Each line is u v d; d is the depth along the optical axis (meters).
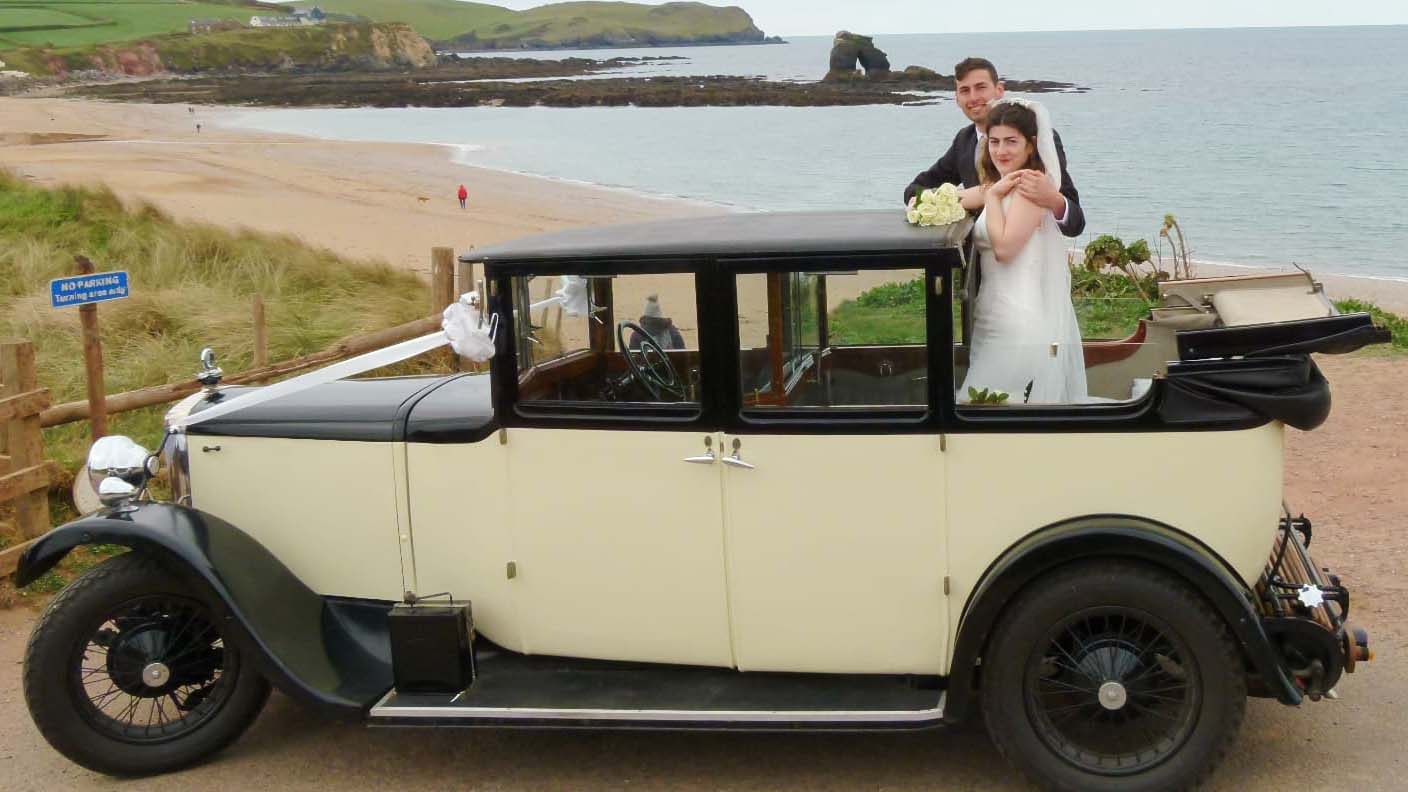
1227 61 112.50
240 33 136.25
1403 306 15.96
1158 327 4.32
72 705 4.24
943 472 3.85
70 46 126.38
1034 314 4.11
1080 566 3.74
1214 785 3.97
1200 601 3.67
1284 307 4.13
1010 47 196.12
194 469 4.59
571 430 4.08
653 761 4.30
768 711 3.90
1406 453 7.65
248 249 14.03
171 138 49.94
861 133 48.75
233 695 4.35
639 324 4.00
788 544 3.98
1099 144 40.75
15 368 6.33
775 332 3.90
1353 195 27.75
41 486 6.30
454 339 3.99
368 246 19.73
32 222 15.23
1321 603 3.91
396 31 144.25
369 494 4.39
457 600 4.36
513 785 4.16
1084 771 3.79
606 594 4.17
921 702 3.94
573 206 28.14
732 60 165.38
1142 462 3.76
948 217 3.96
